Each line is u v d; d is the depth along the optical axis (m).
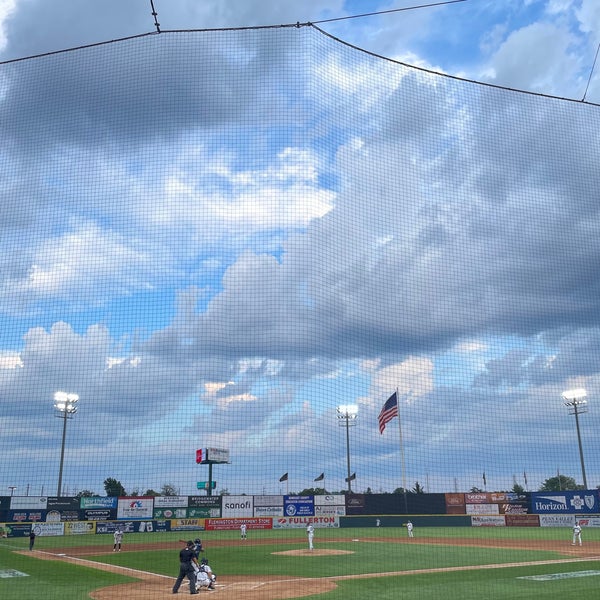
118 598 19.56
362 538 45.41
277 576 24.42
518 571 25.36
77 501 55.81
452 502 60.00
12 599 19.62
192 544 20.66
